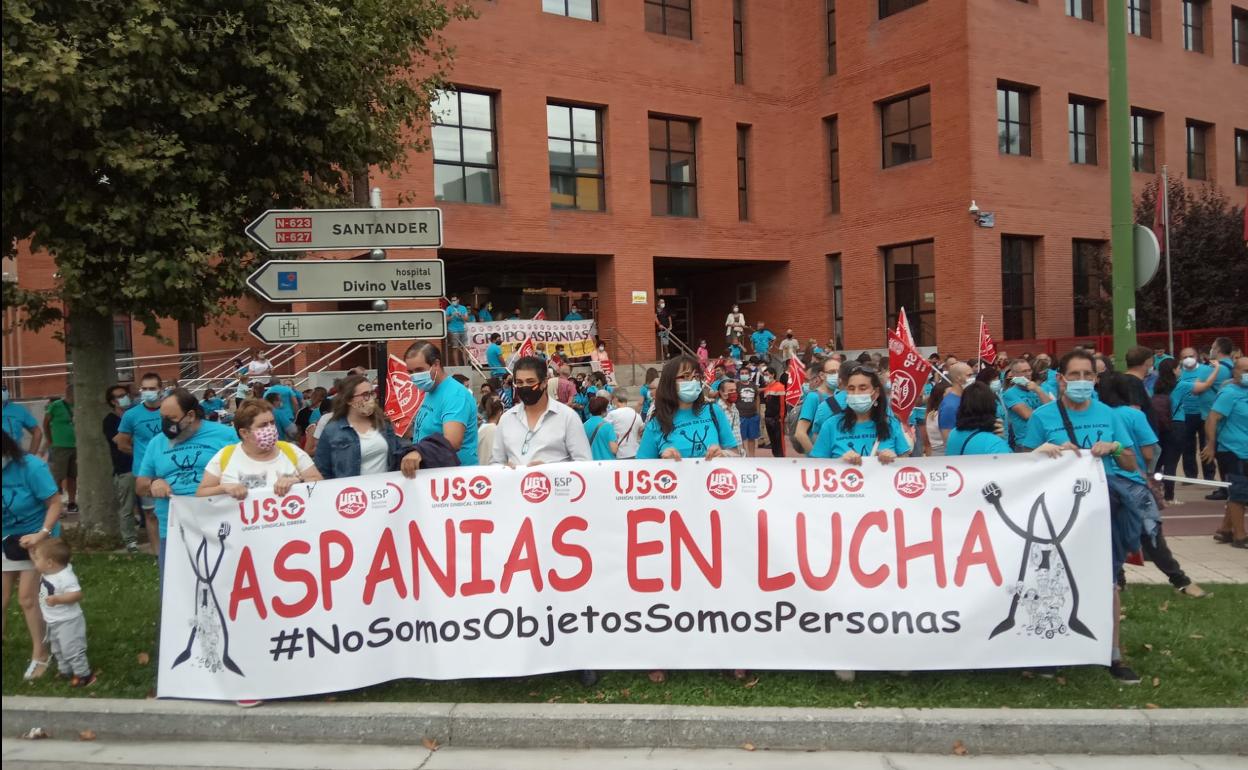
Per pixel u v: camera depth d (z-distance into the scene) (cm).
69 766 449
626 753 454
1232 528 829
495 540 508
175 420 595
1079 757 439
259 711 481
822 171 2633
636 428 827
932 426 1198
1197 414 1116
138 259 797
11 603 711
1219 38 2902
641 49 2473
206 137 864
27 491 546
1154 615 597
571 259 2530
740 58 2677
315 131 923
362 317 651
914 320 2406
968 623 490
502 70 2258
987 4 2262
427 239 659
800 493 504
